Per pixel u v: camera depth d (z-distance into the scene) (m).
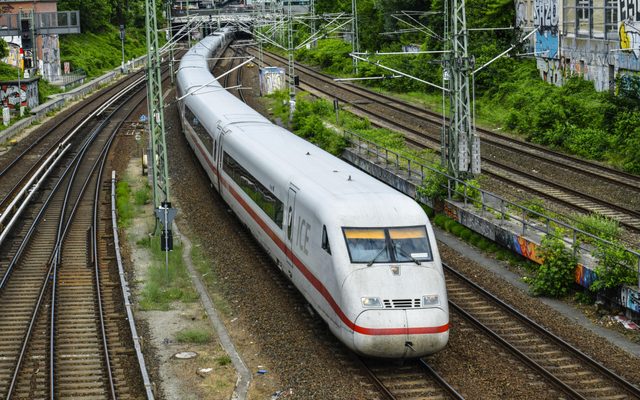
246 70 104.38
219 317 24.58
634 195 36.72
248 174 31.98
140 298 26.34
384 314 19.66
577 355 20.83
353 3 91.50
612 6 54.56
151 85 33.78
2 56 80.81
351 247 20.77
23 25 81.69
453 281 27.48
